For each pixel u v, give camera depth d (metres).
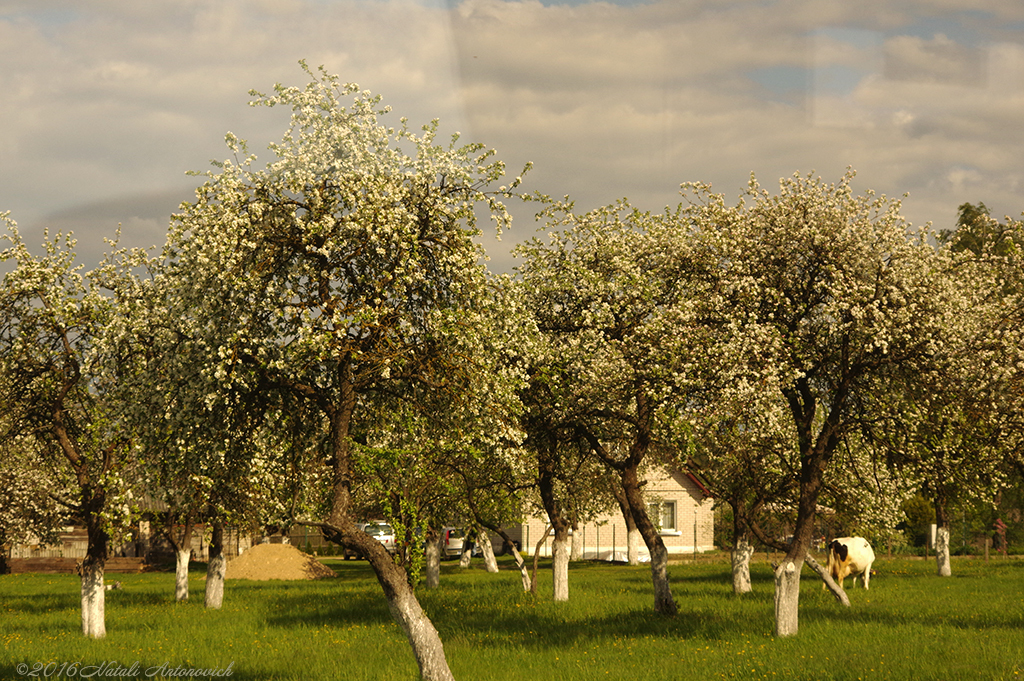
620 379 20.47
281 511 19.66
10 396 21.58
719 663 16.31
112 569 53.38
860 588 30.80
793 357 19.39
